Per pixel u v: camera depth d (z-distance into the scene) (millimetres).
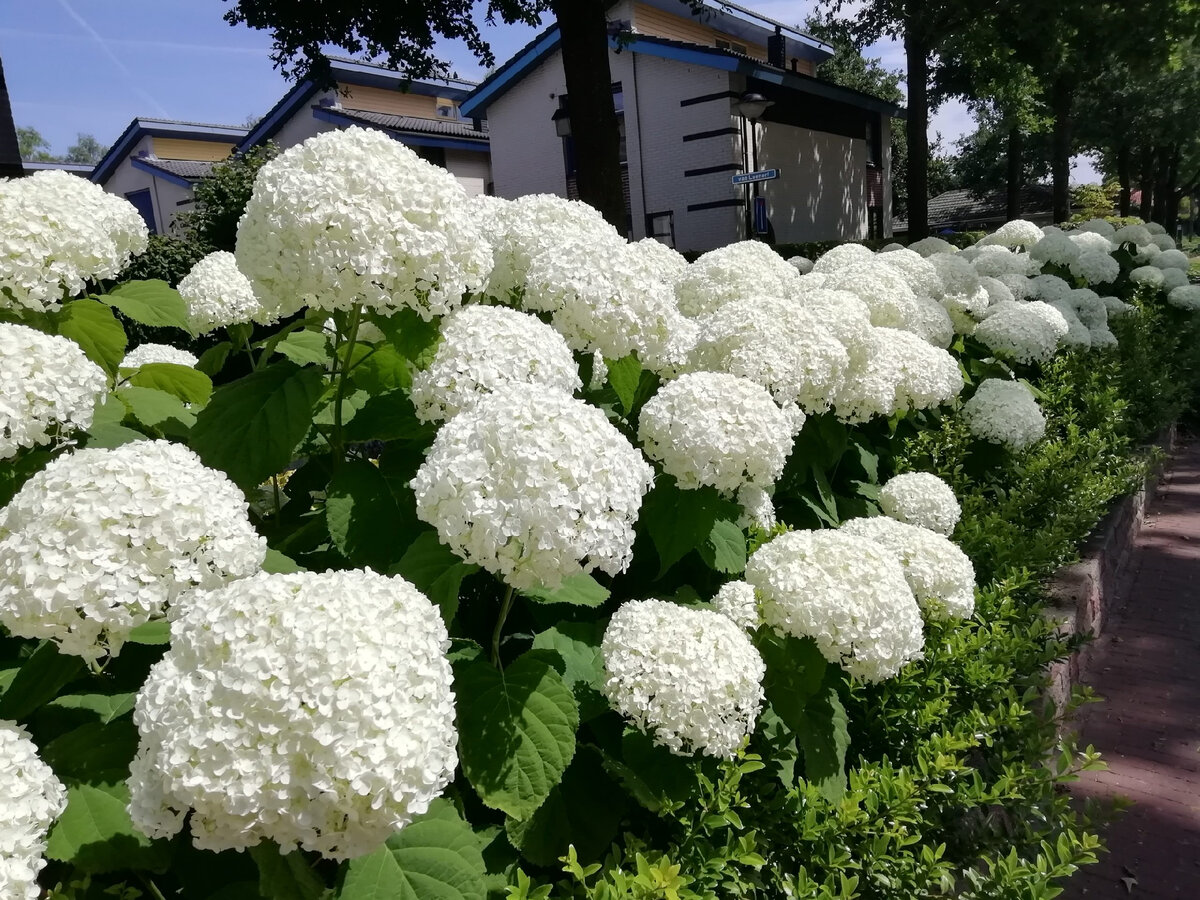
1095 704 3934
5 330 1598
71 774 1315
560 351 1961
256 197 1869
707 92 15398
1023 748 2330
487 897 1482
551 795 1659
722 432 2080
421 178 1910
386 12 11383
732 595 2029
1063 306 6242
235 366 6059
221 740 1079
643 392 2652
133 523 1303
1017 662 2615
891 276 4215
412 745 1132
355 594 1242
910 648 2023
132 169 24609
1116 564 5215
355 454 2605
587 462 1488
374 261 1762
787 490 3064
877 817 1819
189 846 1410
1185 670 4203
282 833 1098
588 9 9062
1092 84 29062
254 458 1907
